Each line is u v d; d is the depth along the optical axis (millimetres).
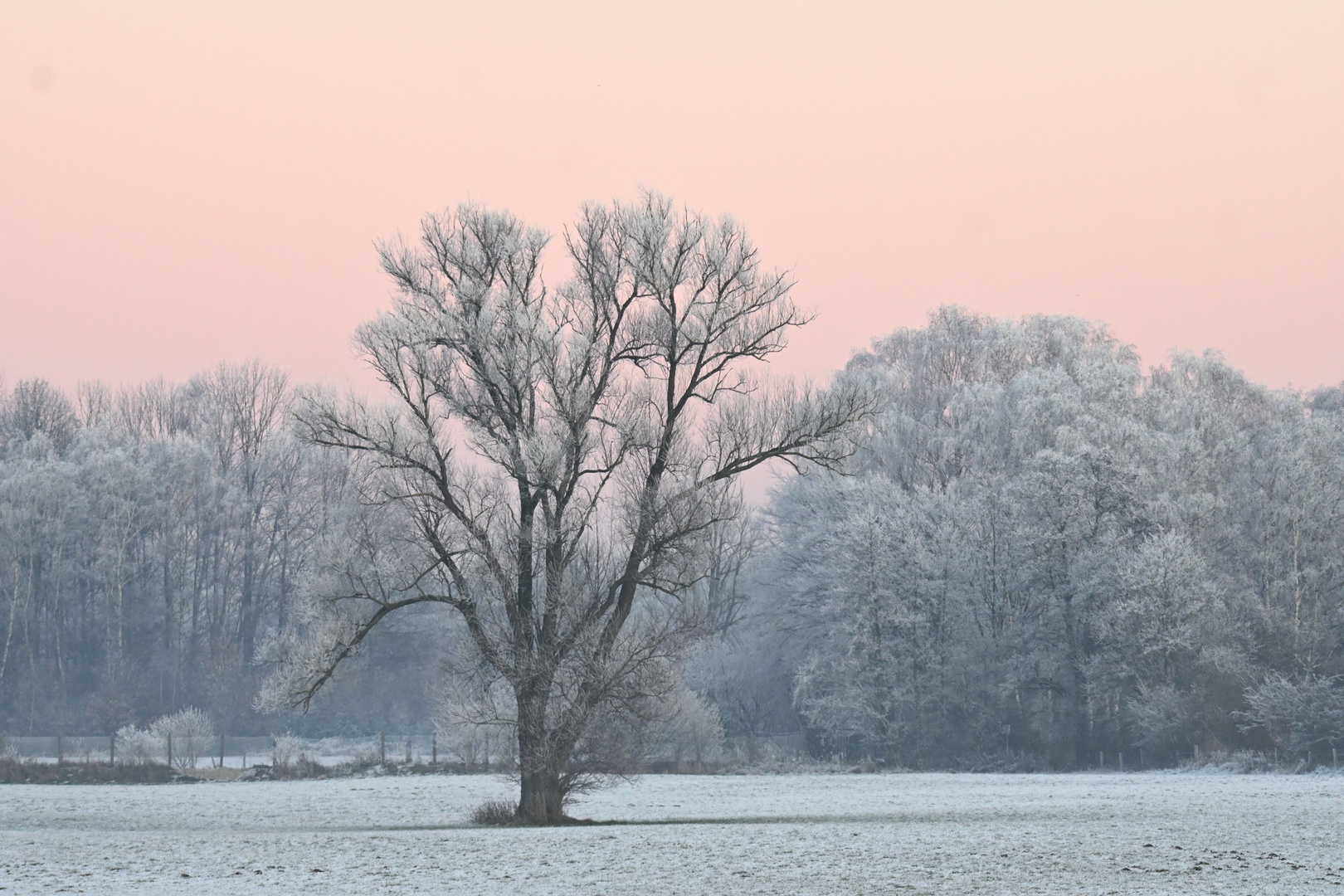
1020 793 43031
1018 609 75375
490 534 31703
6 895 18109
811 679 73938
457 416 32188
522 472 31016
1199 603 65375
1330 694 58750
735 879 18906
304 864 21578
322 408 30625
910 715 73000
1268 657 66562
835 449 32938
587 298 32844
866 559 73312
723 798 42500
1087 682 70000
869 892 17359
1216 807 32906
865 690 72188
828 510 80000
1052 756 68875
